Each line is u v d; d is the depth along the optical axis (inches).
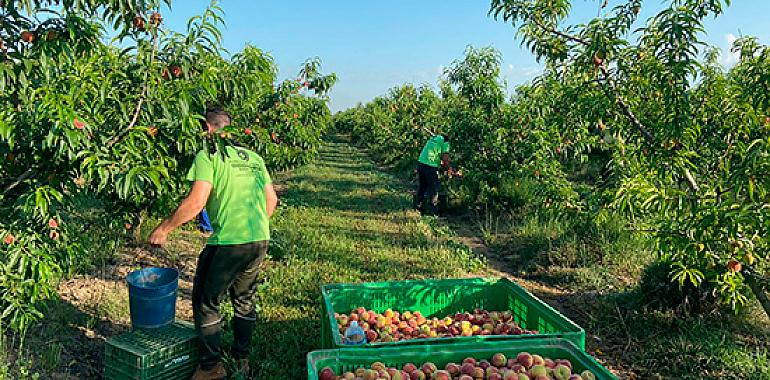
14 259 137.1
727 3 158.4
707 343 171.9
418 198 411.2
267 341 169.2
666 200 141.9
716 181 162.9
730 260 141.9
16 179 151.9
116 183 139.9
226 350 157.2
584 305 220.1
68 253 153.2
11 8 136.3
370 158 940.6
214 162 135.6
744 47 193.3
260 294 208.2
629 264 256.7
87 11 145.8
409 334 153.3
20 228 141.7
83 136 132.6
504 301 177.8
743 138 162.7
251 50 313.1
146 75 152.3
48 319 166.4
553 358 119.4
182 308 199.3
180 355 134.0
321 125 418.3
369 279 237.1
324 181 571.8
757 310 197.0
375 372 106.5
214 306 137.5
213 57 228.5
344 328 150.5
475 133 421.1
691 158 171.5
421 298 175.0
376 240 310.2
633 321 195.0
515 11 211.2
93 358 152.8
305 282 226.4
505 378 108.0
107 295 192.2
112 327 174.1
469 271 268.5
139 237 265.0
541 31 209.9
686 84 159.5
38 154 141.0
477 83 419.2
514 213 375.6
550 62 214.8
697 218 136.6
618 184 163.9
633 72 176.7
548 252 278.2
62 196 151.2
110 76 151.1
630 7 185.2
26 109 132.0
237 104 297.6
